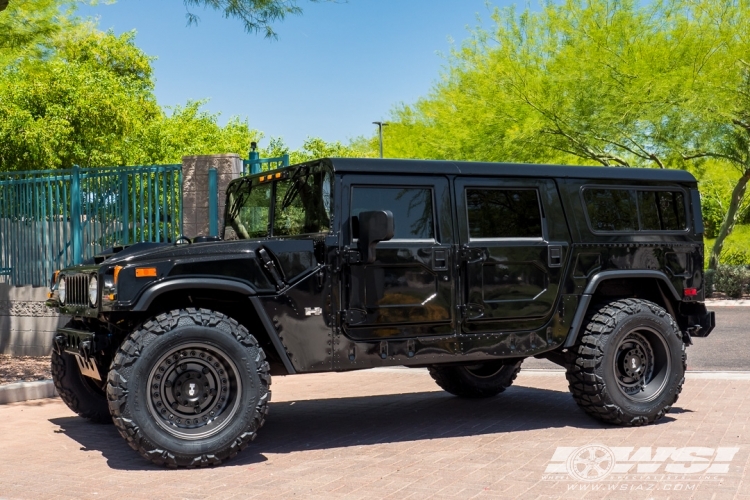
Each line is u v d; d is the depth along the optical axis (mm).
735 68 21297
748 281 23562
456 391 7648
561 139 23484
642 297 6781
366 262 5340
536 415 6824
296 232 5906
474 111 24391
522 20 24359
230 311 5703
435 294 5703
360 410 7242
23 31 11828
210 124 41500
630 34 22156
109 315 5301
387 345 5578
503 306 5934
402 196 5680
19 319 10805
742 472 4805
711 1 21625
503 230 6004
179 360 5062
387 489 4535
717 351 11367
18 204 11055
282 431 6312
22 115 22781
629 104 21422
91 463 5273
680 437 5797
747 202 27094
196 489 4570
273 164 10133
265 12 9844
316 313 5391
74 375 6438
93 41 31438
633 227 6520
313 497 4387
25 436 6188
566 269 6188
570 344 6180
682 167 23531
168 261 5098
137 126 28828
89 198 10508
